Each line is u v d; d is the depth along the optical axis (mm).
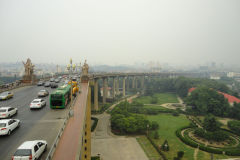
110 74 164375
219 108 122688
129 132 89375
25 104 53812
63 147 25391
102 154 67875
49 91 73875
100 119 109875
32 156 23531
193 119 116250
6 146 28500
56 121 39938
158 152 70875
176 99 184875
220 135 81062
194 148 75562
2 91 69625
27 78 92812
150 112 129000
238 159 67000
